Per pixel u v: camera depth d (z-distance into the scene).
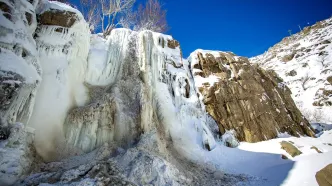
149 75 10.02
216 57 13.84
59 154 6.74
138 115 8.36
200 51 14.19
